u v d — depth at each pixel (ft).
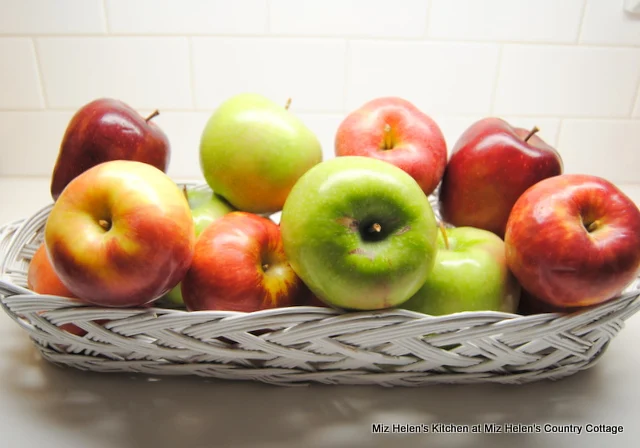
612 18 2.91
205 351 1.42
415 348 1.40
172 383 1.61
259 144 1.76
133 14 2.82
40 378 1.61
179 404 1.53
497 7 2.87
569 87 3.11
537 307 1.71
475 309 1.55
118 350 1.46
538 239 1.45
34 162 3.21
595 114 3.19
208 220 1.80
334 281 1.35
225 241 1.52
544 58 3.02
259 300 1.53
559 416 1.52
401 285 1.36
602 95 3.13
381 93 3.10
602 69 3.06
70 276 1.32
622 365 1.73
